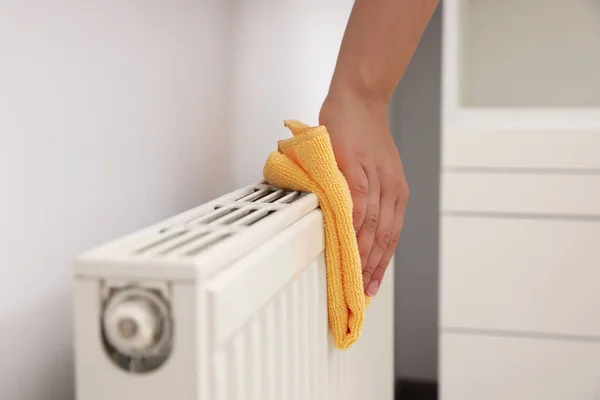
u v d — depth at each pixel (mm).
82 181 538
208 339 350
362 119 747
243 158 888
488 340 1349
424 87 1900
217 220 474
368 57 757
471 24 1604
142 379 346
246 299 393
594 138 1267
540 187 1297
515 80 1603
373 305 896
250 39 900
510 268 1326
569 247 1298
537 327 1327
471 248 1337
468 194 1327
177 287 338
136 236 408
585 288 1299
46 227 494
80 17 528
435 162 1923
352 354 768
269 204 541
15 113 457
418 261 1965
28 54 468
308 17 1131
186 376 341
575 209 1289
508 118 1366
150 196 650
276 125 1006
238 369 396
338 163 708
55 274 508
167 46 677
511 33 1591
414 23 781
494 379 1354
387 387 1035
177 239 403
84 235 543
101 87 562
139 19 621
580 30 1560
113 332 339
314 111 1194
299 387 542
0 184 444
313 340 579
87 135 543
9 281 457
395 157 778
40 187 486
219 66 805
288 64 1047
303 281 542
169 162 686
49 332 503
